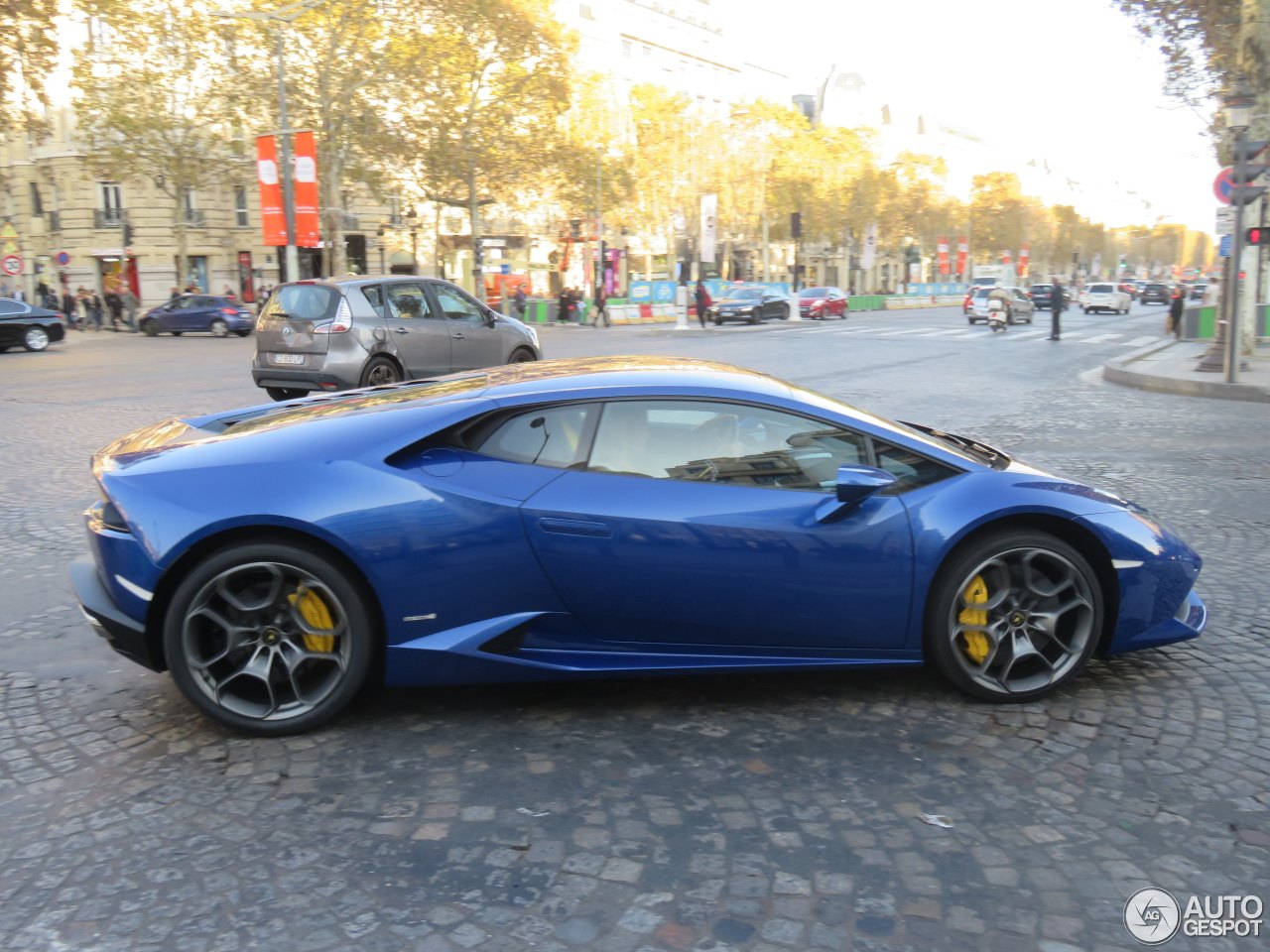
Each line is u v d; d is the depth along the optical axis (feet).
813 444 11.64
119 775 10.18
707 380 11.93
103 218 144.56
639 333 108.47
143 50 116.26
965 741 10.96
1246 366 57.21
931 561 11.30
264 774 10.21
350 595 10.73
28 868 8.54
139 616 10.62
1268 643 14.03
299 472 10.73
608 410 11.41
